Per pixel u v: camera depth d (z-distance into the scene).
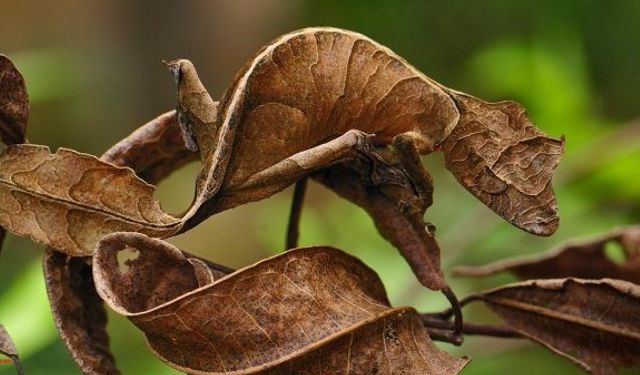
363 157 0.27
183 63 0.26
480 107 0.27
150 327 0.25
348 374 0.26
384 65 0.27
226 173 0.26
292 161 0.26
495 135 0.27
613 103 0.81
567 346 0.28
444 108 0.27
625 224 0.51
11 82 0.26
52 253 0.27
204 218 0.26
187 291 0.26
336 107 0.26
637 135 0.50
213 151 0.26
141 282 0.25
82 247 0.26
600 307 0.28
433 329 0.28
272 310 0.26
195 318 0.25
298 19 0.90
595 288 0.28
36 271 0.44
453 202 0.58
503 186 0.27
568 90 0.56
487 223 0.49
